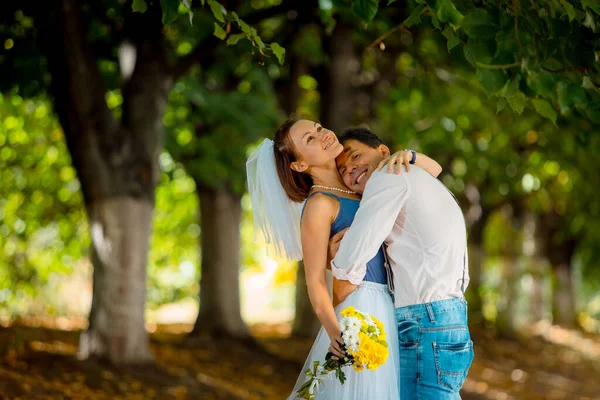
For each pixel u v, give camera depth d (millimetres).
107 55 10992
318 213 4332
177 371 10211
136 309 9844
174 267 23703
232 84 13711
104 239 9695
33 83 10797
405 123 15156
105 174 9531
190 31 10969
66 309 19109
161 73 9836
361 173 4473
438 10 4438
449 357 4172
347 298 4352
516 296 21609
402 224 4234
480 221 21625
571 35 4645
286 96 15297
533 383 16047
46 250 18406
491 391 14609
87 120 9336
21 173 16672
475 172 16000
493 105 14359
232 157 13070
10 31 9969
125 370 9641
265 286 33875
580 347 22125
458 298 4258
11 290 17688
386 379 4234
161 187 18891
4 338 11031
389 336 4273
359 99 15672
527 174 14836
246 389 11250
